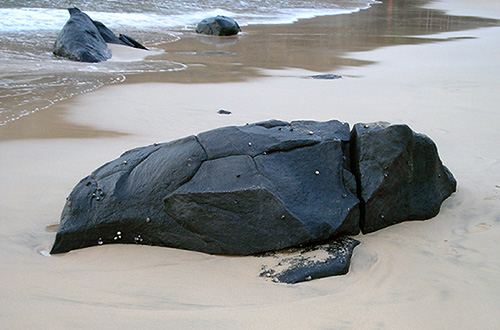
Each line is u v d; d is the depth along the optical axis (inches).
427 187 176.2
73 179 213.3
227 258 150.3
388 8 1360.7
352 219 159.3
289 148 162.6
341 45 682.2
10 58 516.7
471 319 118.7
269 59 570.3
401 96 377.7
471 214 180.1
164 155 167.9
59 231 155.0
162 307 121.6
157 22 888.3
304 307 121.7
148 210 157.1
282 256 148.2
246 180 150.7
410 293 129.9
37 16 773.3
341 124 188.1
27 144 261.3
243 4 1190.9
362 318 118.0
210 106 349.7
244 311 119.2
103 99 366.6
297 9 1201.4
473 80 434.0
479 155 244.2
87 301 124.0
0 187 201.2
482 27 922.7
